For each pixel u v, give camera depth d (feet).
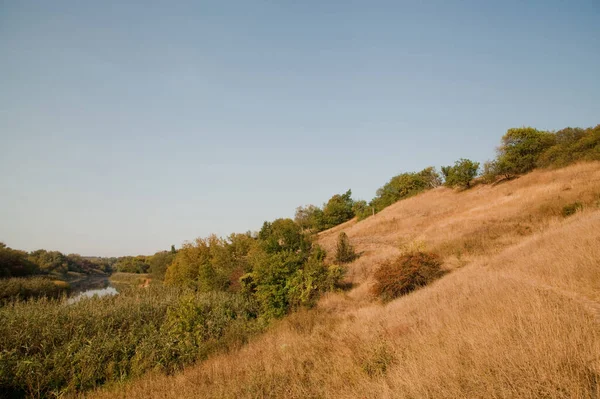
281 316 55.06
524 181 115.34
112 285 223.30
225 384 26.30
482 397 14.24
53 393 32.53
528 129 133.39
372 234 122.52
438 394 15.74
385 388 17.71
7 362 33.83
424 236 89.71
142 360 38.45
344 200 232.53
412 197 180.34
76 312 47.29
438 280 48.52
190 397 24.62
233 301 61.82
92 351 37.91
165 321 49.83
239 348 40.65
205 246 117.80
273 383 24.22
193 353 40.24
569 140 121.49
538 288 25.88
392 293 50.75
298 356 29.73
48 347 39.45
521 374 14.47
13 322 41.45
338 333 35.73
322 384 22.89
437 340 22.65
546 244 41.81
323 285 61.00
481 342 18.79
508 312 21.88
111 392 30.96
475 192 137.69
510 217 76.48
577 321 17.58
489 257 53.42
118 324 47.96
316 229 219.00
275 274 60.29
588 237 35.12
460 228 82.64
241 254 108.37
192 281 96.07
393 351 24.20
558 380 13.23
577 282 25.75
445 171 177.47
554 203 72.49
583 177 88.84
